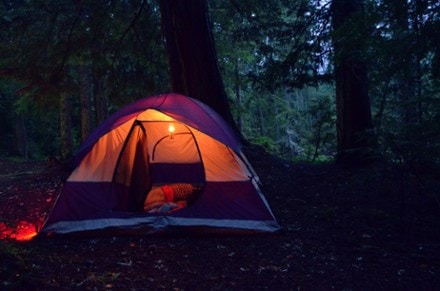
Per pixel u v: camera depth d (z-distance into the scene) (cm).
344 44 587
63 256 465
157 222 555
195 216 562
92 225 549
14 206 757
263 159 1038
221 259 473
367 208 683
